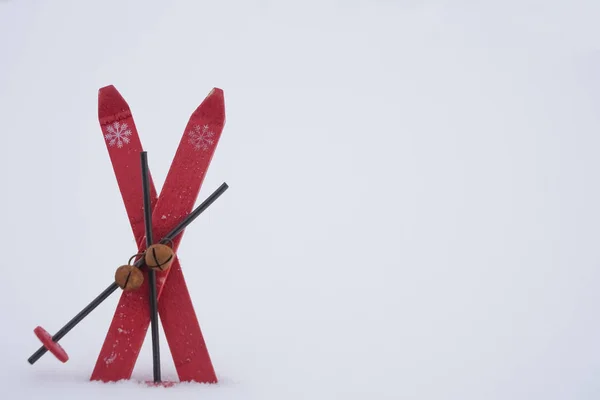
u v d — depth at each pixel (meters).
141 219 0.49
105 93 0.49
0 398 0.46
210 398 0.47
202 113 0.49
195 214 0.49
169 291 0.49
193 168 0.49
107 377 0.49
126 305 0.49
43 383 0.49
